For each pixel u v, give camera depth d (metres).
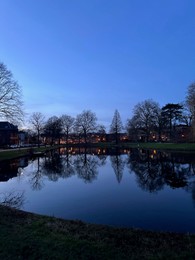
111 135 147.25
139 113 96.69
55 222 10.78
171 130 94.81
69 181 25.86
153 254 7.38
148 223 12.87
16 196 19.31
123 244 8.23
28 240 8.34
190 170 31.30
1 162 43.19
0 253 7.46
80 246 7.89
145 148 80.19
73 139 150.38
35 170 34.78
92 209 15.58
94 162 44.88
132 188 21.75
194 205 16.12
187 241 8.59
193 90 51.25
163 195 18.97
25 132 141.50
